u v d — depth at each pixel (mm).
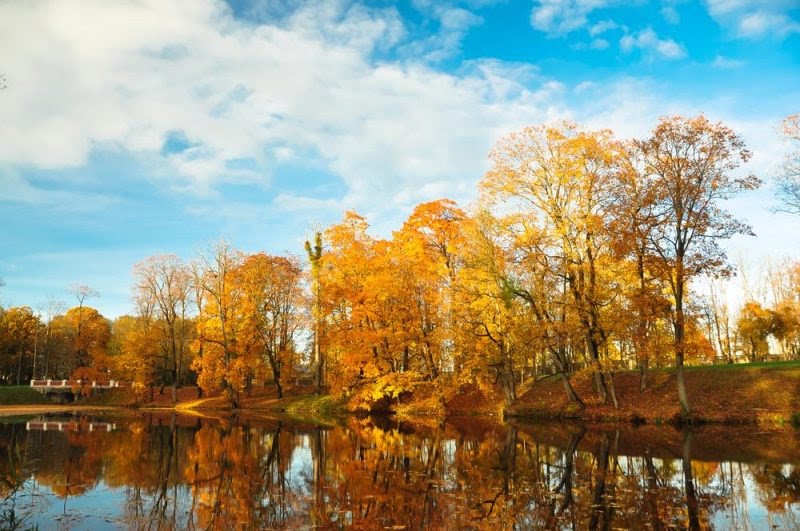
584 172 27281
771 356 56500
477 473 15281
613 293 28094
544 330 29016
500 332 31391
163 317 59625
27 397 59844
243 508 11508
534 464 16484
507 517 10602
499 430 26453
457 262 36406
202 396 55938
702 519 10273
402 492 12961
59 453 19797
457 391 36000
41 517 10758
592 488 13031
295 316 50969
